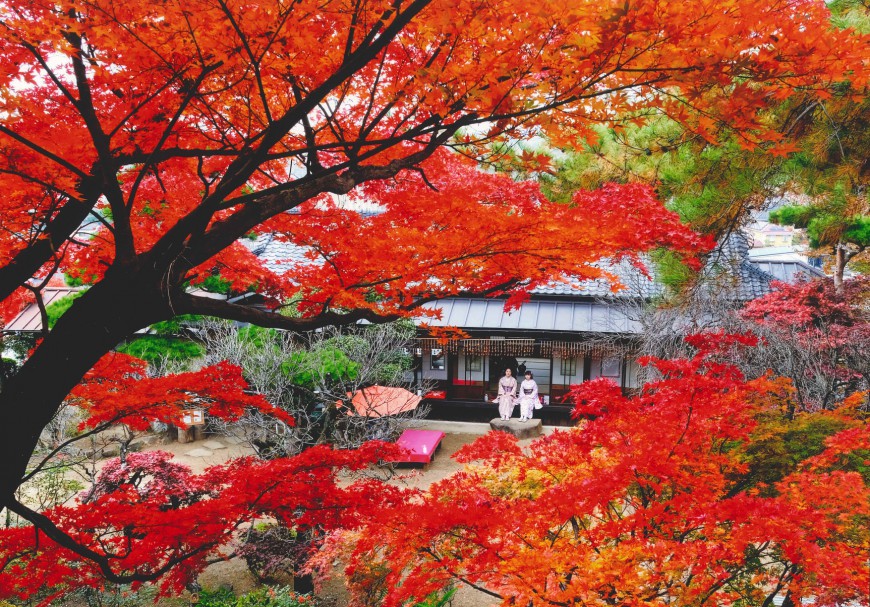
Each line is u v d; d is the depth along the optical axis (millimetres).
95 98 3496
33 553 3711
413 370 17484
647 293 14492
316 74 3059
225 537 3717
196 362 13945
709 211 6742
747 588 4938
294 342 11555
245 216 3170
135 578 3367
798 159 6215
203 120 3723
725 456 4324
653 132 6270
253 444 10141
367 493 4000
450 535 3701
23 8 2512
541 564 3492
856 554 3316
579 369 16844
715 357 10469
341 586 8938
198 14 2354
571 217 3559
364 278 3984
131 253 2979
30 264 3488
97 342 2891
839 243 11586
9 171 2840
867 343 10281
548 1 1991
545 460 4570
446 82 2418
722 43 2109
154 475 8641
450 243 3400
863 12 5645
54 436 11109
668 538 3963
